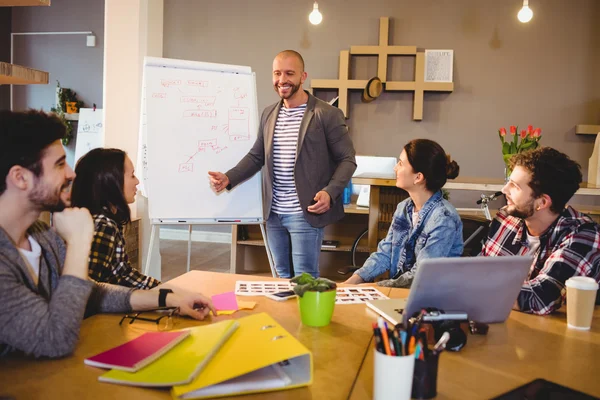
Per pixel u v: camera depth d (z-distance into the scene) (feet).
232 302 4.75
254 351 3.27
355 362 3.50
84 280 3.66
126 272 5.68
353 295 5.22
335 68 19.31
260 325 3.78
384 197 11.82
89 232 3.79
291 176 9.10
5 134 3.38
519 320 4.52
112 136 12.76
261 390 3.00
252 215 9.87
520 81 18.28
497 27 18.24
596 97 17.87
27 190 3.48
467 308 4.10
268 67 19.86
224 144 9.89
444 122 18.80
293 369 3.30
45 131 3.48
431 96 18.76
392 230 7.12
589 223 5.03
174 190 9.57
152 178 9.50
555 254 4.96
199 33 20.21
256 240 14.55
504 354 3.72
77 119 21.03
